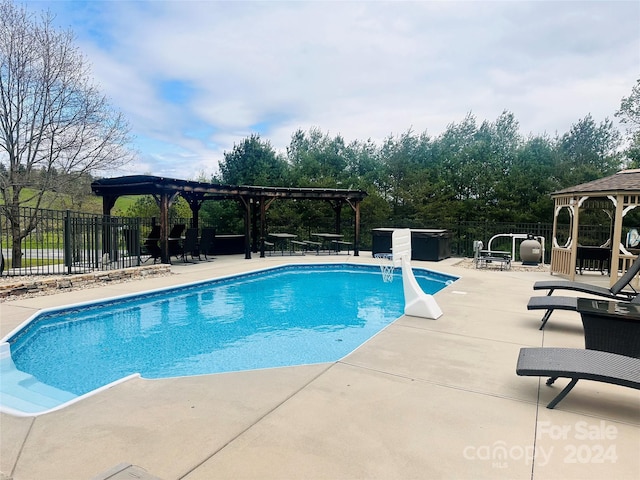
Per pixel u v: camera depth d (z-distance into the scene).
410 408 2.99
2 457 2.31
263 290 9.95
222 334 6.26
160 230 12.46
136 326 6.67
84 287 8.52
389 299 8.98
